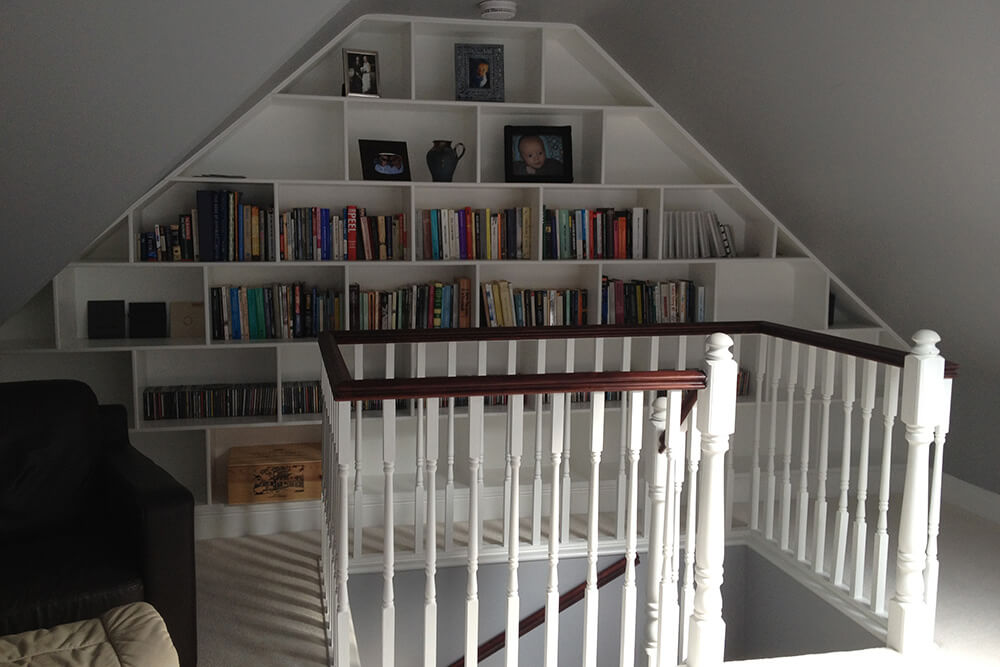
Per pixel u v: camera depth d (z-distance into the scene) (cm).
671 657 257
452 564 359
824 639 319
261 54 263
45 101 262
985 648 288
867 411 304
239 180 384
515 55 429
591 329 359
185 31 252
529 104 406
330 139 415
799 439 471
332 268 425
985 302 362
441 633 365
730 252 447
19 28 240
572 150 437
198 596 328
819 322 449
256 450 413
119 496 277
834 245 419
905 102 302
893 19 276
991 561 359
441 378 242
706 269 447
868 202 367
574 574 377
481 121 429
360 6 363
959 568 351
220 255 391
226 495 407
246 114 381
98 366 411
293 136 412
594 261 423
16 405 288
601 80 439
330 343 300
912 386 272
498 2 367
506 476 362
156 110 273
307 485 399
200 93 271
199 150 380
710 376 244
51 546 269
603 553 374
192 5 246
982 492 413
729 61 356
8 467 280
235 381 424
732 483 373
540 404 357
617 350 452
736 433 469
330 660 281
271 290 405
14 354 400
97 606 244
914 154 321
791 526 392
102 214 306
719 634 252
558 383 244
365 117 419
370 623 356
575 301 435
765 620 361
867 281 427
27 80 254
